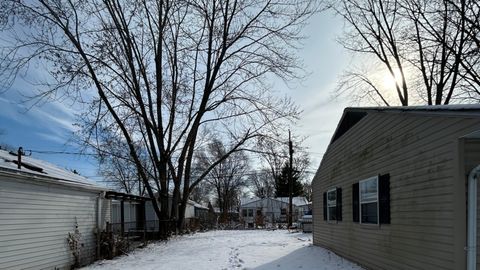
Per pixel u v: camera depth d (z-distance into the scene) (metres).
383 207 9.12
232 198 68.81
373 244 9.84
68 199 12.72
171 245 18.94
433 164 6.70
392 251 8.55
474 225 5.65
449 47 19.88
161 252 16.00
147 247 18.12
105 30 21.77
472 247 5.63
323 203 16.09
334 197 14.19
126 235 18.38
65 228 12.40
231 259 13.04
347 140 12.38
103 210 15.70
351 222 11.86
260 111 25.16
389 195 8.76
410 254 7.60
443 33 20.30
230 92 24.86
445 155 6.30
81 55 21.19
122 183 45.53
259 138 25.53
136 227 25.22
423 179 7.07
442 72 21.23
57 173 13.64
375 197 9.73
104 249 14.60
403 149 7.98
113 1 22.02
